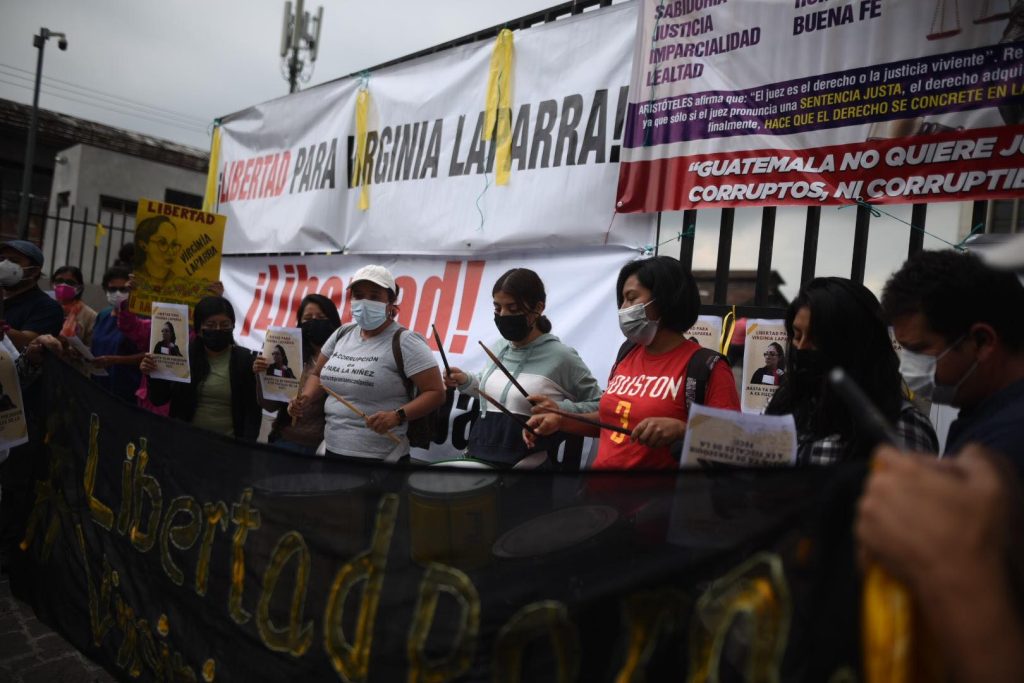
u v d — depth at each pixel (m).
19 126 16.44
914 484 0.80
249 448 1.97
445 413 4.09
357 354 3.38
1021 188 2.46
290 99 5.85
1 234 16.75
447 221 4.41
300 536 1.83
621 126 3.62
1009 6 2.48
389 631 1.67
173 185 16.80
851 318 1.79
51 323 4.39
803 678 1.19
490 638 1.56
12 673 2.94
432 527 1.65
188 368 3.92
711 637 1.32
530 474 1.56
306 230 5.47
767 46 3.08
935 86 2.64
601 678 1.44
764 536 1.29
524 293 3.14
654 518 1.42
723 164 3.20
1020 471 1.14
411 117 4.76
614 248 3.65
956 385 1.41
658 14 3.44
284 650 1.83
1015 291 1.36
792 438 1.59
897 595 0.90
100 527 2.53
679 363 2.42
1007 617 0.72
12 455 3.57
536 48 4.04
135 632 2.32
